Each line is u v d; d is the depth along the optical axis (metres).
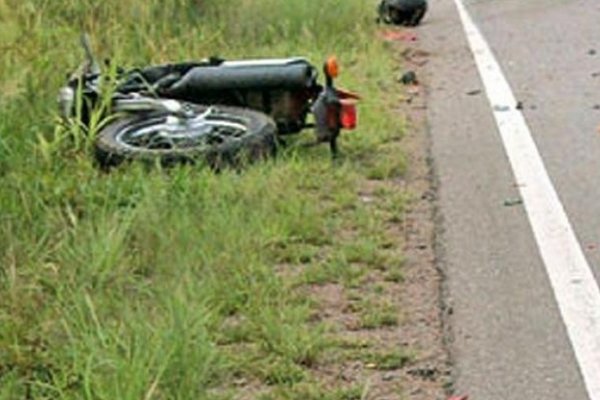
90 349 6.50
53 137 10.60
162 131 10.24
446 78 14.41
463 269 8.14
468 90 13.62
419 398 6.45
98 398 6.09
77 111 10.43
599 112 12.31
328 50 15.52
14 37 13.33
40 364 6.65
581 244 8.52
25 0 14.46
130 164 9.80
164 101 10.42
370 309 7.50
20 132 10.52
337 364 6.82
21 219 8.53
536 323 7.28
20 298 7.32
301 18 16.52
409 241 8.70
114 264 7.82
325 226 8.85
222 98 10.88
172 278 7.64
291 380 6.62
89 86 10.76
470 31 17.78
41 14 14.29
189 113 10.38
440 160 10.70
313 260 8.30
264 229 8.60
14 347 6.75
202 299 7.36
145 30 14.76
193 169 9.70
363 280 7.98
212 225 8.50
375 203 9.51
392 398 6.45
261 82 10.73
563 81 13.93
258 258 8.18
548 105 12.71
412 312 7.49
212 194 9.23
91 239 8.08
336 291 7.80
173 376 6.29
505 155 10.78
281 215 8.92
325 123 10.38
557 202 9.43
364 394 6.45
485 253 8.41
